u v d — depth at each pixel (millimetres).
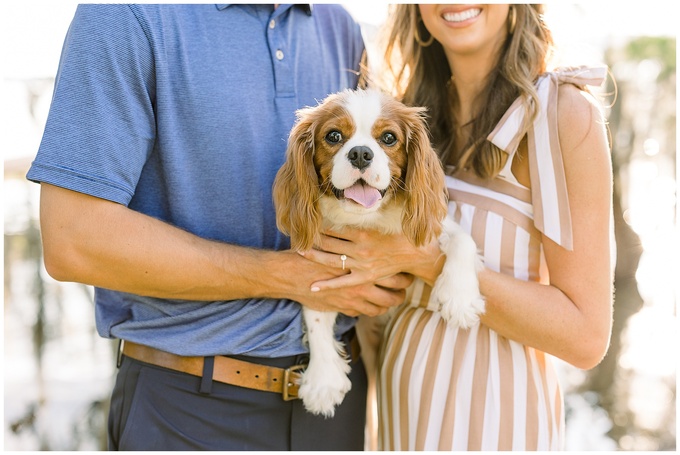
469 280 2582
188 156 2512
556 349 2564
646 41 7258
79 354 6676
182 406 2514
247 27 2623
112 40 2334
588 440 6727
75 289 6574
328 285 2539
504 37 2807
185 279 2408
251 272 2479
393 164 2572
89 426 6324
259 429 2600
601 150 2545
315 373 2643
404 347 2766
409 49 3021
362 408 2889
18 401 6348
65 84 2314
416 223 2578
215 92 2512
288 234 2576
